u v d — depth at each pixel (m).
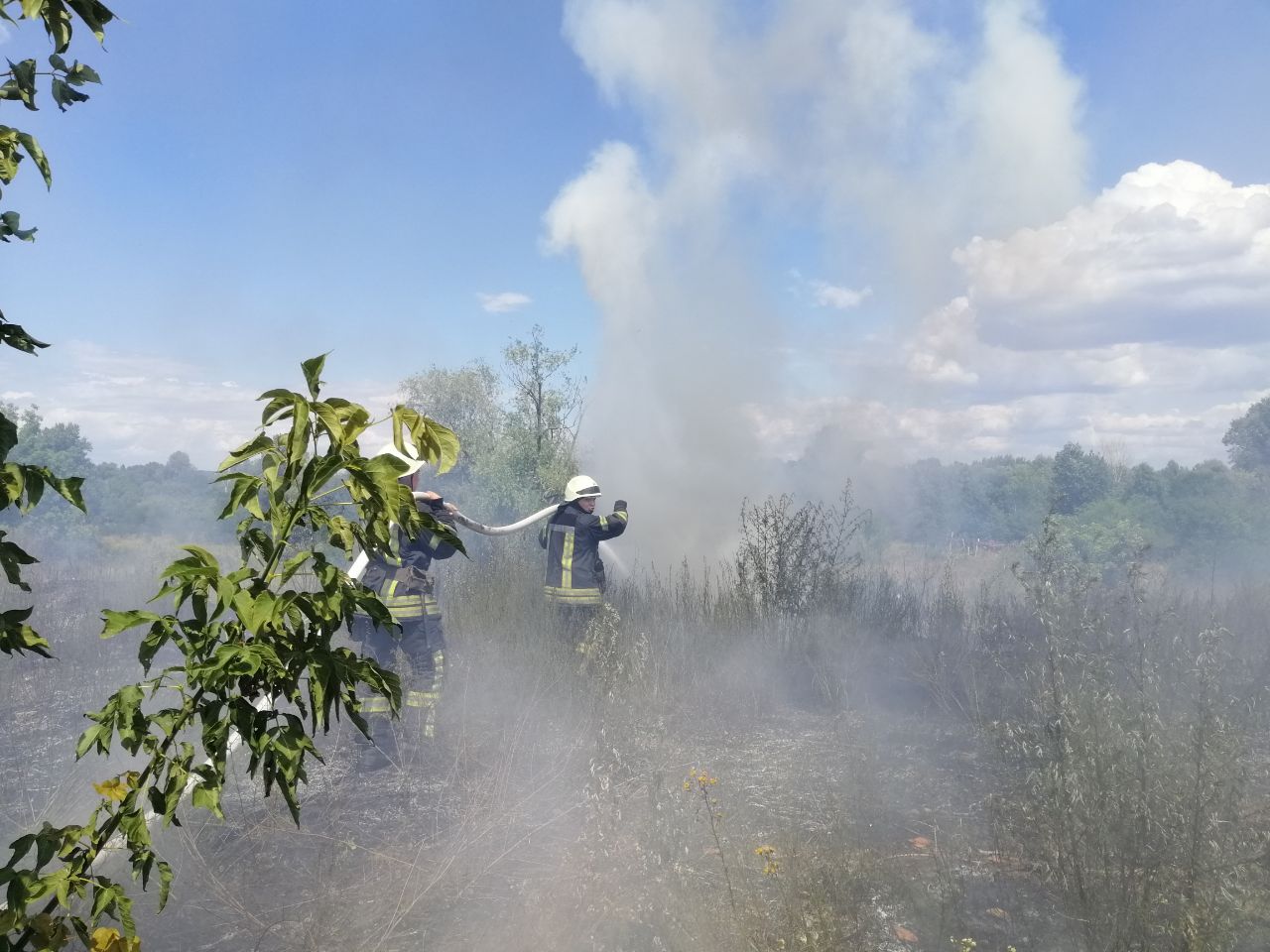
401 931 3.12
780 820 4.02
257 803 4.11
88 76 1.69
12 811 3.95
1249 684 4.27
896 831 3.90
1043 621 3.94
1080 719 3.41
